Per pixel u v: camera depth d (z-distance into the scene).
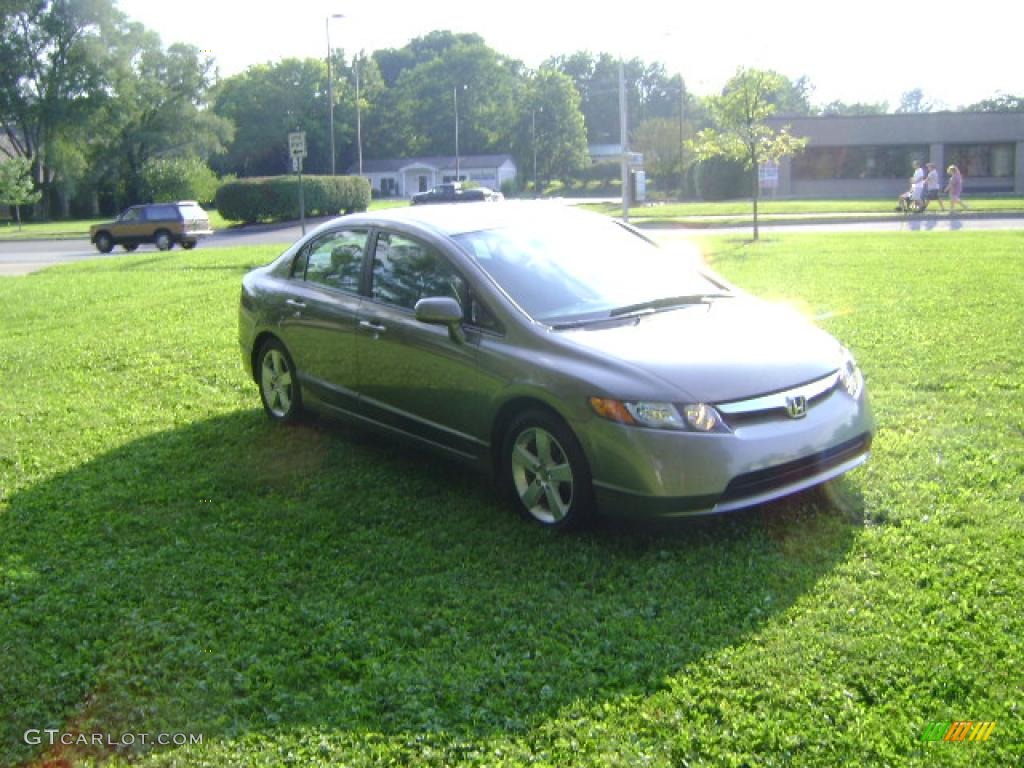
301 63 105.75
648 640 4.09
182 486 6.25
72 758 3.48
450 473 6.30
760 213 36.69
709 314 5.79
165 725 3.64
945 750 3.27
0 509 5.98
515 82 116.94
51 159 71.56
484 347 5.57
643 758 3.29
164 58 76.81
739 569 4.69
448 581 4.76
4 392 8.91
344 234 6.89
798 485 5.05
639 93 135.25
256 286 7.58
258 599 4.62
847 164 54.44
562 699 3.68
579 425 5.00
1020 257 16.73
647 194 60.56
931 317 10.56
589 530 5.23
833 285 13.52
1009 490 5.44
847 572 4.60
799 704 3.56
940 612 4.13
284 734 3.56
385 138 111.31
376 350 6.29
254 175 107.12
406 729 3.54
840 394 5.31
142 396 8.55
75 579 4.89
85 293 16.98
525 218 6.52
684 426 4.81
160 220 35.34
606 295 5.90
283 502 5.94
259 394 8.41
